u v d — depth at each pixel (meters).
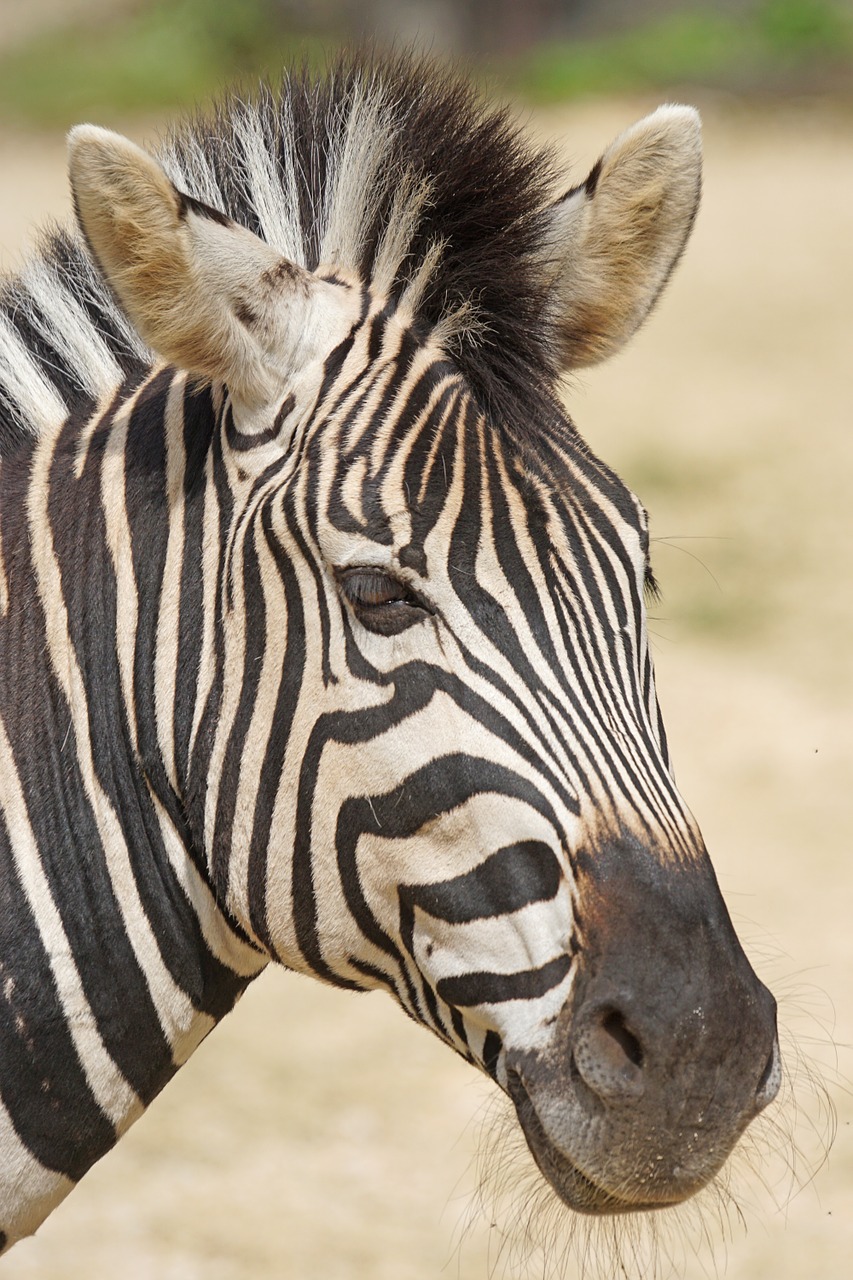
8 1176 6.42
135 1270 11.78
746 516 29.17
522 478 5.91
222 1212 12.57
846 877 17.78
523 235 6.36
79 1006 6.41
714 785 20.19
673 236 6.80
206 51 62.38
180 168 6.98
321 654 5.91
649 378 37.38
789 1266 11.86
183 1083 14.49
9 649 6.55
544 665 5.77
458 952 5.79
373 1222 12.48
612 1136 5.46
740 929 16.59
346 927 6.08
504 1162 6.46
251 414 6.20
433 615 5.75
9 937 6.32
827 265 45.50
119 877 6.45
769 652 24.09
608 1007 5.46
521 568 5.81
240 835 6.18
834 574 26.83
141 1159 13.32
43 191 46.00
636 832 5.66
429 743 5.73
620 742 5.83
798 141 57.34
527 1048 5.65
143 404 6.70
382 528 5.77
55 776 6.44
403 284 6.25
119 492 6.55
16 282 7.26
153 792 6.44
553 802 5.66
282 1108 14.07
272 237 6.61
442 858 5.77
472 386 6.07
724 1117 5.46
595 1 69.88
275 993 16.39
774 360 38.34
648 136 6.50
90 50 63.75
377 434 5.91
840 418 34.22
